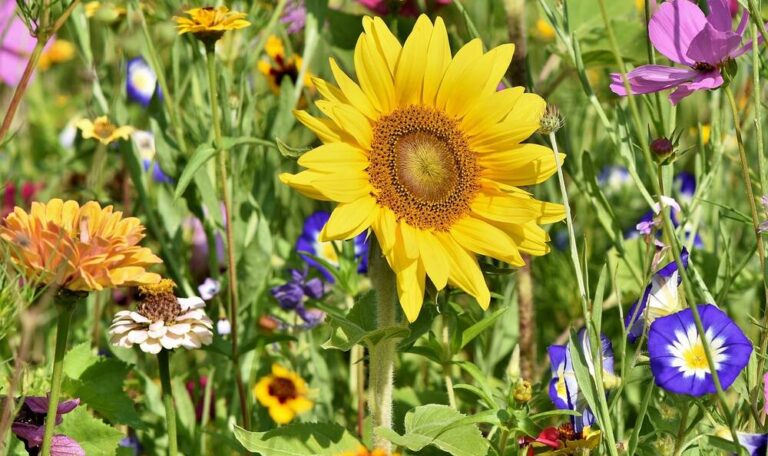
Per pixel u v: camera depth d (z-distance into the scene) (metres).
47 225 0.97
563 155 1.07
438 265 1.04
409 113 1.05
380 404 1.08
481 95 1.06
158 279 0.98
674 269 1.06
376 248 1.06
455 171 1.06
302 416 1.27
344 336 1.05
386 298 1.07
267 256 1.26
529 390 1.07
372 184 1.04
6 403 0.97
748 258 1.15
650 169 0.98
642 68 1.07
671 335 1.02
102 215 1.00
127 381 1.27
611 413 1.08
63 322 0.99
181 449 1.25
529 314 1.26
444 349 1.14
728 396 1.20
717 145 1.26
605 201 1.25
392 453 1.12
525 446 1.09
